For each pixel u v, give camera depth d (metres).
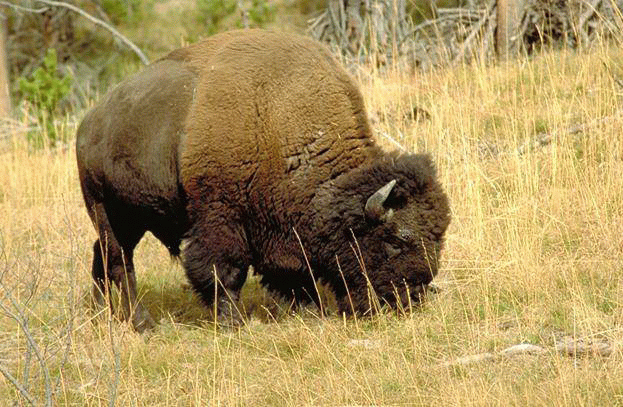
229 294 21.91
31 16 62.34
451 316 21.11
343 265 21.42
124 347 20.88
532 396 16.70
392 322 21.05
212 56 21.84
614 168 26.83
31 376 19.83
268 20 53.78
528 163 27.25
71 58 61.50
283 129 21.22
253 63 21.39
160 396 19.00
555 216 25.36
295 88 21.34
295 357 19.81
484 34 42.25
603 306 20.78
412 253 20.86
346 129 21.62
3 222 31.08
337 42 48.62
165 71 22.17
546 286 21.66
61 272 26.58
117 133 22.20
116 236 23.22
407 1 53.91
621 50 34.31
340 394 17.83
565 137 28.88
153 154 21.69
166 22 59.56
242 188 21.31
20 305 22.16
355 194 21.09
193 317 23.59
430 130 32.62
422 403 17.33
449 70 37.88
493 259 23.59
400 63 41.62
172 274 26.67
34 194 34.66
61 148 39.56
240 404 18.12
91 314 22.84
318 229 21.34
